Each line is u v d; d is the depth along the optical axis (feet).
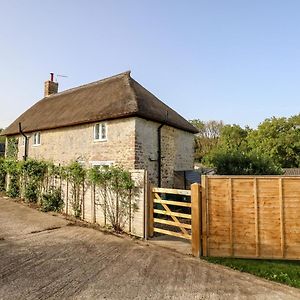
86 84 67.92
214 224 23.18
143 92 53.62
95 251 23.70
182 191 25.46
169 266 20.63
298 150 107.76
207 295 16.10
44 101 76.59
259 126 121.70
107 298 15.46
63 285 17.02
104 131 47.21
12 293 15.85
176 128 53.93
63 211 38.99
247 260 21.98
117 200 30.81
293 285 17.61
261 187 22.61
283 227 22.11
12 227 31.48
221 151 53.57
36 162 45.42
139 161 43.19
